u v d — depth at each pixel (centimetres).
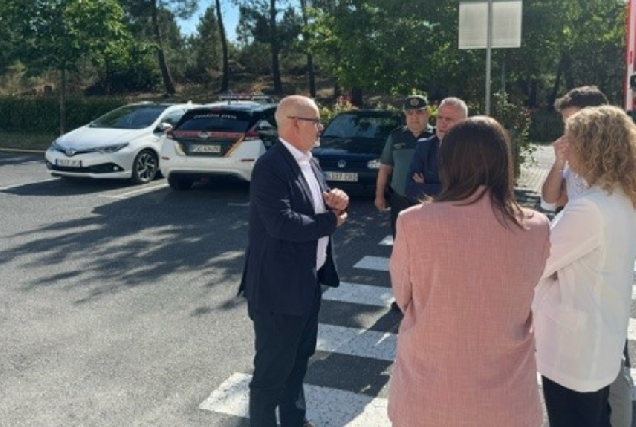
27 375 471
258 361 358
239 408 423
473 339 224
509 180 231
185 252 802
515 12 900
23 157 1758
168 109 1399
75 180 1324
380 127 1187
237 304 619
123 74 3916
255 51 4328
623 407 325
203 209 1052
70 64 1972
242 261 764
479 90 1296
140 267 738
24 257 776
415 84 1324
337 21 1314
